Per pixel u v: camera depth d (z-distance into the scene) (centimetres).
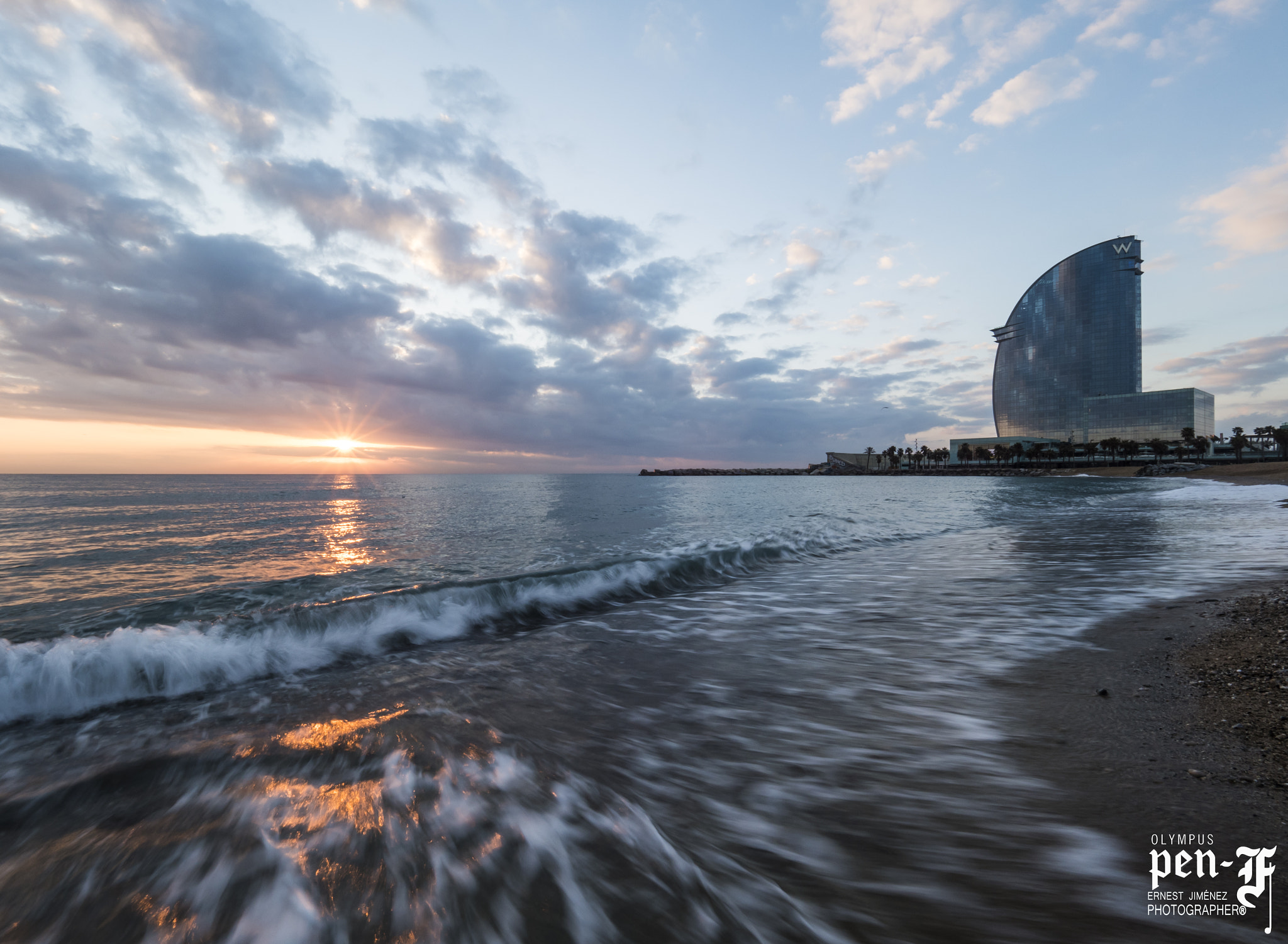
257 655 670
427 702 527
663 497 5041
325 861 235
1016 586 1002
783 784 349
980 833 290
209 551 1596
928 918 226
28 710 527
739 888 239
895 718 457
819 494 5966
